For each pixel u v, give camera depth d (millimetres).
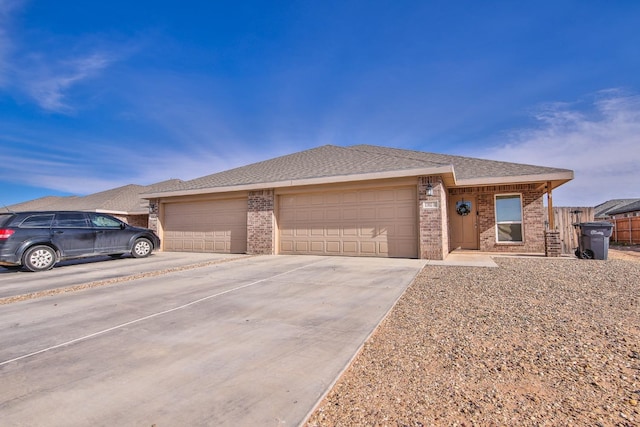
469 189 13297
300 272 7664
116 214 18516
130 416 2205
